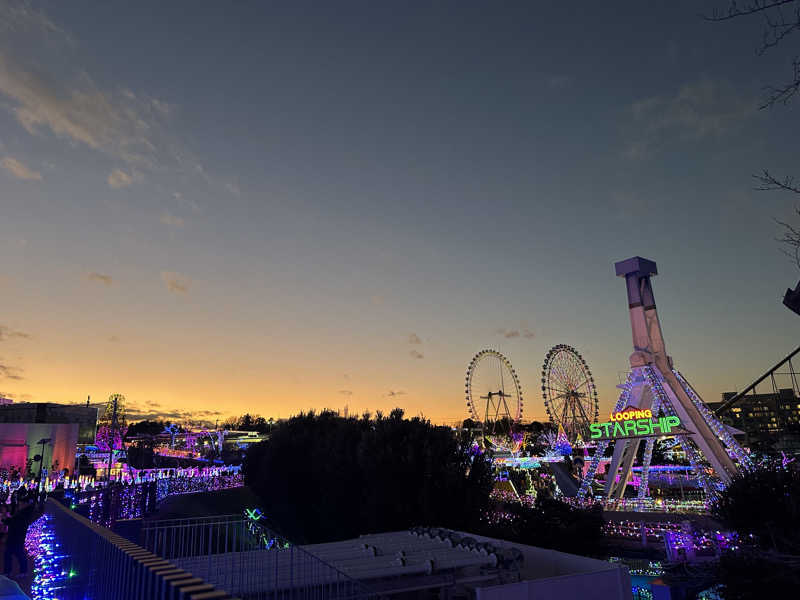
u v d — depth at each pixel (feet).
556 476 175.83
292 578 30.63
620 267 160.35
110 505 83.30
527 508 84.12
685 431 135.64
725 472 128.06
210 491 133.18
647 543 84.07
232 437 390.01
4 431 162.71
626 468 147.64
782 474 70.74
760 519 67.21
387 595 32.14
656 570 73.56
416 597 38.47
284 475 100.48
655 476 177.99
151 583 13.91
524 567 43.27
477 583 35.27
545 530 79.20
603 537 87.66
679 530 81.76
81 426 233.35
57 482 129.90
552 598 33.06
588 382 196.75
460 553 38.96
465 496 72.84
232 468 173.06
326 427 102.58
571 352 200.44
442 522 70.38
